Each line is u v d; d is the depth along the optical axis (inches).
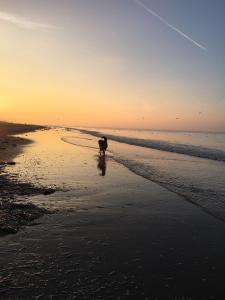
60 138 2215.8
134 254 313.9
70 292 245.3
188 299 240.5
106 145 1137.4
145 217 429.7
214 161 1000.9
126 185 624.1
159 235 365.1
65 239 346.6
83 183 633.6
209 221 414.0
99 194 549.0
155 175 733.9
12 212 425.4
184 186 616.7
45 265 286.8
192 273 278.5
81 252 315.3
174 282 264.4
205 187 607.2
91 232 370.0
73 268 282.7
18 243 332.8
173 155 1170.0
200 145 1766.7
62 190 567.2
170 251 323.0
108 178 690.8
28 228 375.9
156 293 247.8
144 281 264.4
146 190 584.4
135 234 366.6
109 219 418.3
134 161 979.9
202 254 315.9
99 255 310.3
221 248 330.6
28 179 649.6
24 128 3853.3
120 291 249.0
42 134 2832.2
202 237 359.6
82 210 454.3
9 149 1254.9
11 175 685.9
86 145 1610.5
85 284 257.3
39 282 258.5
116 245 334.6
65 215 428.5
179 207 477.1
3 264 287.3
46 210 446.6
